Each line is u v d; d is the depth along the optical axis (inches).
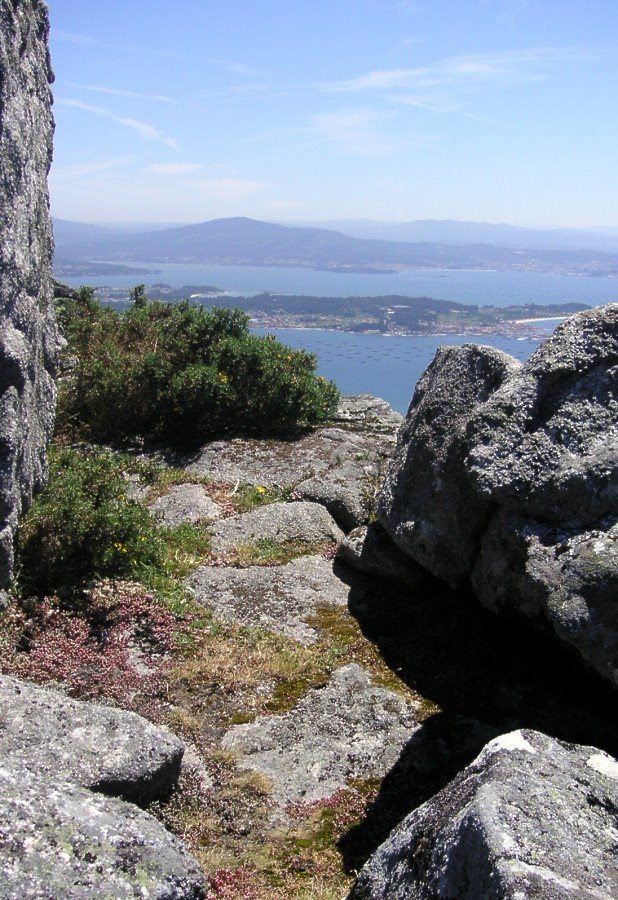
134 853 161.2
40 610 308.7
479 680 298.2
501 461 275.6
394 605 361.7
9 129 311.0
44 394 361.4
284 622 343.6
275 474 508.1
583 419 273.0
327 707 282.8
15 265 303.9
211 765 249.4
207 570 378.9
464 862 150.6
